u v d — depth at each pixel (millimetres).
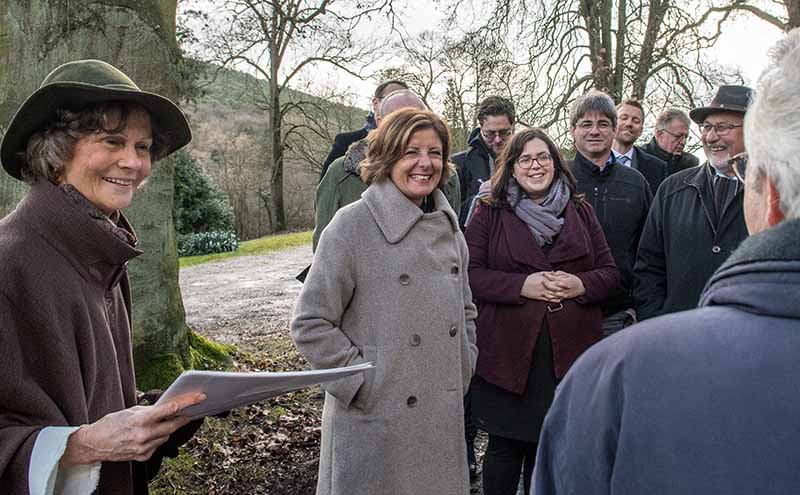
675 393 792
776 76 858
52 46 3377
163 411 1312
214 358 5039
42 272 1359
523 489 3428
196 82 18891
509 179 2934
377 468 2123
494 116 3996
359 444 2133
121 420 1315
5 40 3383
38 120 1459
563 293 2729
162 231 3965
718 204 2857
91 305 1459
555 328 2727
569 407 917
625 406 830
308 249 19422
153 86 3674
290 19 18734
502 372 2760
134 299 3863
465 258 2488
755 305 773
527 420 2744
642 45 10250
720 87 2816
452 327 2236
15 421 1334
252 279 13023
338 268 2145
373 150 2283
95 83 1473
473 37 10977
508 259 2871
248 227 27391
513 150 2912
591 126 3316
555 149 2928
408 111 2260
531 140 2877
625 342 874
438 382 2189
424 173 2225
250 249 19875
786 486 713
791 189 804
